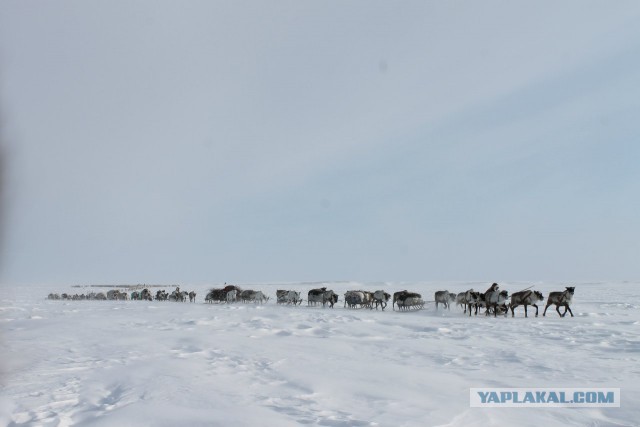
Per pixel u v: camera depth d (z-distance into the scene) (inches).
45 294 2418.8
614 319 706.2
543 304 1155.3
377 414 190.7
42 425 170.2
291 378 262.4
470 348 408.2
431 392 233.6
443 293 978.7
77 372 273.6
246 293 1344.7
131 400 208.8
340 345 421.1
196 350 372.2
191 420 173.6
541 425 183.0
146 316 749.3
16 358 317.1
